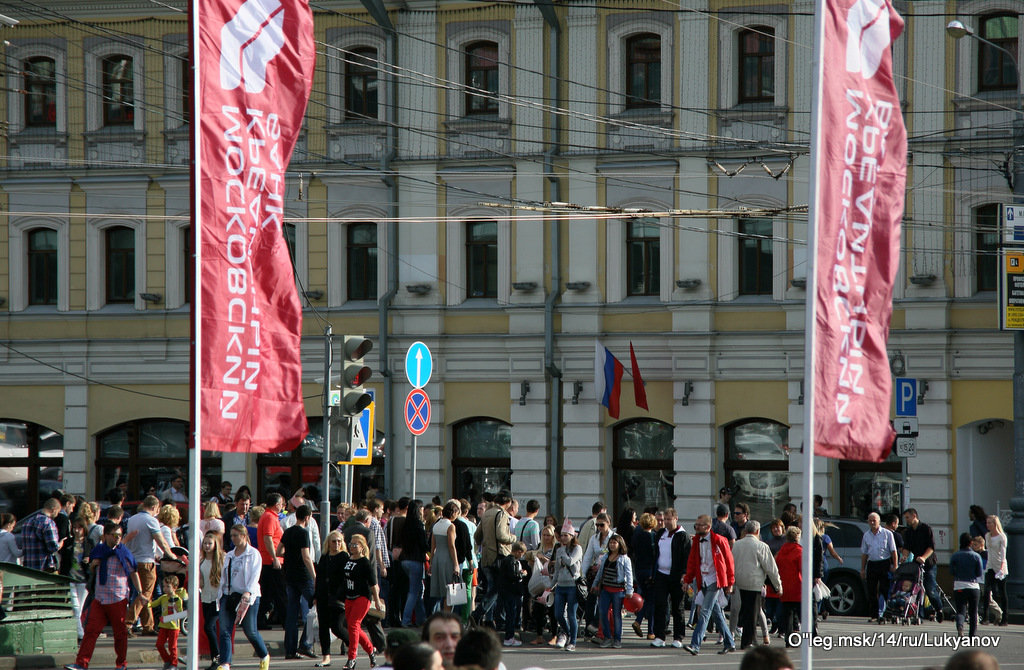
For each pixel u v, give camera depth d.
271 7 42.69
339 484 122.12
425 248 119.56
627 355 115.69
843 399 41.22
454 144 118.69
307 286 121.88
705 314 113.50
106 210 124.06
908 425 93.00
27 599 66.44
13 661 64.31
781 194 112.38
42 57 125.25
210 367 41.00
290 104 43.09
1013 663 66.81
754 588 71.38
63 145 124.50
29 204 125.25
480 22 118.12
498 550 75.62
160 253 124.19
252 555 60.44
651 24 114.69
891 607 86.88
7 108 125.31
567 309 116.56
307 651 68.94
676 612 76.00
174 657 62.72
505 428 119.50
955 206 108.44
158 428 124.75
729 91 113.19
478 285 119.81
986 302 107.38
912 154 109.56
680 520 113.88
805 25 111.62
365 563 62.38
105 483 125.69
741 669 25.27
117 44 123.75
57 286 126.00
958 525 108.25
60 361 125.44
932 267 108.81
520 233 117.75
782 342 112.00
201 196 41.03
